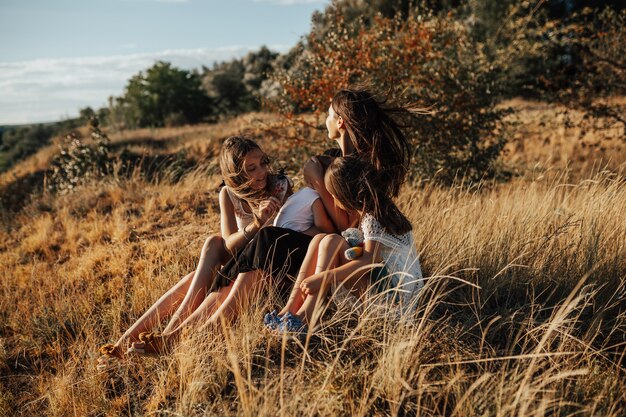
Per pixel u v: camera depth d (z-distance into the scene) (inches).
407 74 335.9
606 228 172.6
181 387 122.3
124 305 174.9
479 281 159.2
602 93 444.1
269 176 159.2
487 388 111.3
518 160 479.8
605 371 118.9
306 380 119.0
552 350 127.0
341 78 323.9
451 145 343.6
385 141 149.1
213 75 1498.5
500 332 137.6
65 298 187.9
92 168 460.4
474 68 349.1
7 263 246.7
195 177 342.0
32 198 403.9
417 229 185.3
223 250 153.2
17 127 1750.7
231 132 682.2
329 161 154.5
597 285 148.9
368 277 135.9
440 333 132.3
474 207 200.2
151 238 241.3
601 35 436.5
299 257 143.0
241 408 111.3
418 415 103.7
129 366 139.7
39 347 161.9
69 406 132.1
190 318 138.4
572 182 325.4
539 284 155.2
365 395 110.7
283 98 353.1
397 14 354.9
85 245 252.8
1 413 134.9
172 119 1332.4
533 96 688.4
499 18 739.4
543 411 96.3
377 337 130.2
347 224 151.6
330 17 349.7
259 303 142.2
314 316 113.4
